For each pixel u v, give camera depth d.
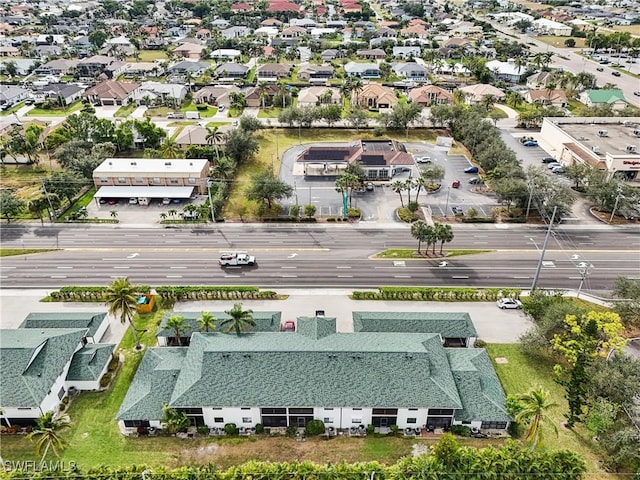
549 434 64.75
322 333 74.38
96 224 117.50
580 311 77.44
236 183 135.88
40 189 133.00
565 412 68.31
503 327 84.44
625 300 85.62
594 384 65.38
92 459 61.31
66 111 190.88
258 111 193.38
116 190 127.75
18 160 150.62
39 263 102.69
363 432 65.56
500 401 66.19
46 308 89.00
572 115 184.62
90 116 158.88
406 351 67.31
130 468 57.66
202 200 128.50
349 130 176.62
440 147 162.38
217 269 100.62
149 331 83.12
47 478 56.72
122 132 153.50
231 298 91.44
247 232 114.25
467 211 122.31
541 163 149.50
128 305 76.44
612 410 61.16
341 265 102.00
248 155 148.00
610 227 116.25
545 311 81.00
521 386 72.25
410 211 120.38
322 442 64.06
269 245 109.06
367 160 140.62
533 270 100.38
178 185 130.62
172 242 110.25
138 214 122.12
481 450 59.75
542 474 56.94
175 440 64.00
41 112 189.62
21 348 68.00
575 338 74.19
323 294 93.06
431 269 100.69
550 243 109.62
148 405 64.62
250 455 62.22
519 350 79.19
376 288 94.88
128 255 105.31
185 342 79.25
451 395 63.97
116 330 83.50
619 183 119.25
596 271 99.94
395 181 130.75
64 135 154.00
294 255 105.31
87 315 81.88
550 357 77.62
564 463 57.78
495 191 123.00
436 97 199.75
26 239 111.38
